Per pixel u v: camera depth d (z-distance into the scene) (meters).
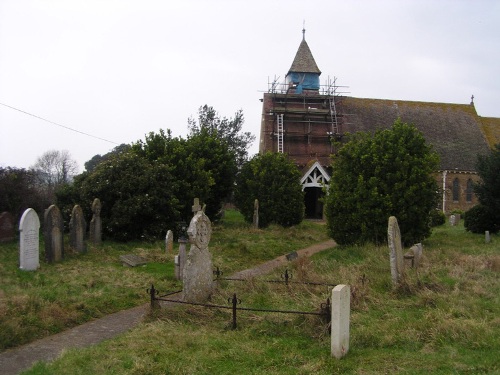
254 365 7.09
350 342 7.87
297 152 45.84
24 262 14.54
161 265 16.72
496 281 12.37
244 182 33.53
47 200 25.98
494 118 57.66
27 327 9.04
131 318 10.43
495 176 27.64
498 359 7.03
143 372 6.73
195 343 8.03
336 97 49.00
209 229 11.68
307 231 29.73
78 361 7.19
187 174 27.56
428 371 6.61
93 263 16.44
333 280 12.34
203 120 64.94
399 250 12.56
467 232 29.08
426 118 53.00
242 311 9.81
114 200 23.00
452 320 8.52
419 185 20.89
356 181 21.61
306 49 52.72
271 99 49.09
